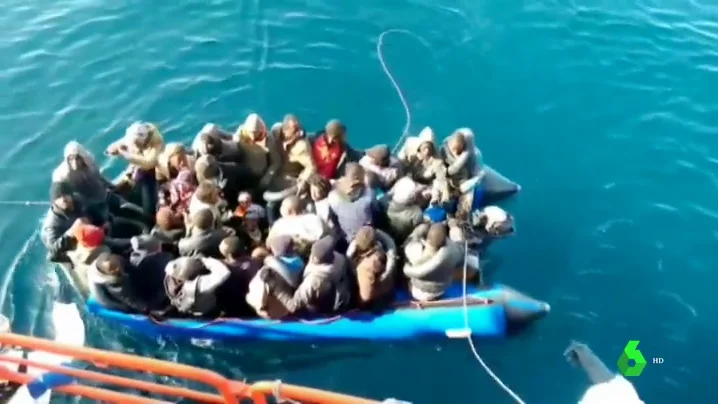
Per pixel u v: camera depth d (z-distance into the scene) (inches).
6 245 418.6
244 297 362.6
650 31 565.3
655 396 358.3
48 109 499.8
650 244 428.5
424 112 507.2
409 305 369.1
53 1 580.1
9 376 283.0
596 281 408.5
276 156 395.5
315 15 572.7
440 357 370.3
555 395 356.5
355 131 494.6
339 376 365.1
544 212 444.5
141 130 397.1
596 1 587.5
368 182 374.3
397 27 566.3
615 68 537.0
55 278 400.2
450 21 571.5
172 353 372.2
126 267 358.3
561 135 493.0
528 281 406.9
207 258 349.7
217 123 495.8
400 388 360.8
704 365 371.2
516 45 553.6
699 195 456.8
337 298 354.9
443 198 399.2
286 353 371.2
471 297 371.9
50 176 459.2
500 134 493.4
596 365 366.6
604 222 439.8
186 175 384.2
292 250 345.4
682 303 398.9
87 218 366.9
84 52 539.8
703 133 494.0
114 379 279.4
